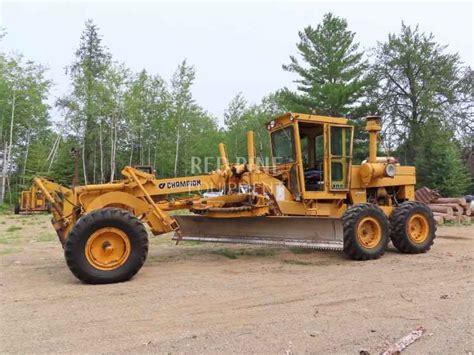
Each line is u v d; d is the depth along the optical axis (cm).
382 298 522
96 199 660
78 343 378
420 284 595
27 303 499
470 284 595
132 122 3284
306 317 447
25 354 356
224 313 461
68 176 3347
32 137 3594
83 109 3253
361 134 3253
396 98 3809
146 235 626
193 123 3531
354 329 412
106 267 599
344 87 3144
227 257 813
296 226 793
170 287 575
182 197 767
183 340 383
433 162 2481
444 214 1445
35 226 1470
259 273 667
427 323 432
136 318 444
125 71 3250
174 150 3456
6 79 3225
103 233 603
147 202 702
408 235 852
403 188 962
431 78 3675
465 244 999
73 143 3362
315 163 872
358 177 902
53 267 717
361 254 771
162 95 3472
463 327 422
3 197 3105
